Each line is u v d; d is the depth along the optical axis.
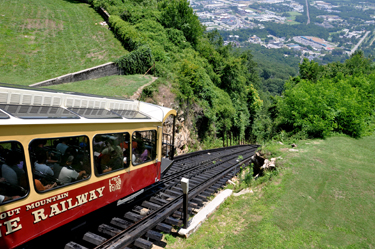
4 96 5.57
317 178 9.94
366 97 21.53
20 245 5.57
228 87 42.00
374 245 6.66
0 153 4.70
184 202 7.67
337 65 47.16
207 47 43.50
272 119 40.03
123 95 17.97
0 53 22.59
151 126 8.54
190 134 24.48
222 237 7.46
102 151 6.76
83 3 40.56
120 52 27.39
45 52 24.75
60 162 5.73
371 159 11.95
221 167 16.44
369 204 8.25
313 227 7.43
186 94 23.72
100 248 6.27
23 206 5.07
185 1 38.84
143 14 37.03
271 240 7.02
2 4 32.94
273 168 11.20
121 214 8.09
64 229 6.34
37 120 5.26
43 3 36.28
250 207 8.88
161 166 10.30
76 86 18.80
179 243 7.39
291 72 187.25
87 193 6.42
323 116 16.64
